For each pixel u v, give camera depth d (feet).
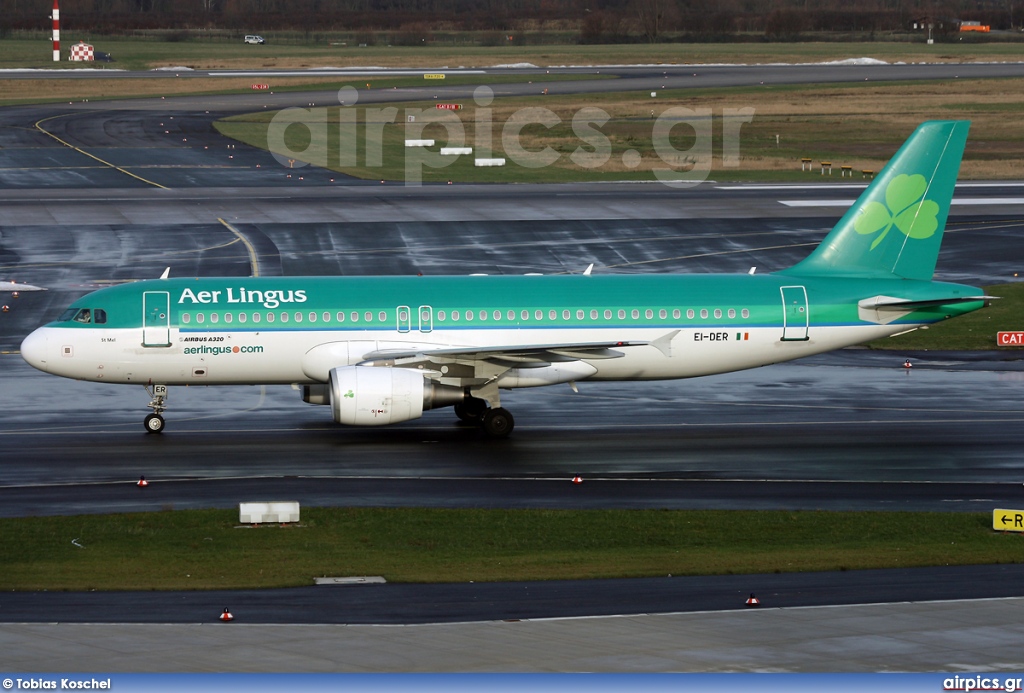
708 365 613.93
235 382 605.31
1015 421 625.82
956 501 488.02
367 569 391.86
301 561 400.47
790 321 611.06
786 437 594.24
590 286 610.24
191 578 379.76
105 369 588.09
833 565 396.37
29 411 639.35
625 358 604.90
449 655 306.14
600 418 633.61
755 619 336.90
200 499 485.15
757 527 447.01
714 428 612.29
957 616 339.77
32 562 397.39
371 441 586.86
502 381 594.24
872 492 501.15
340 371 561.43
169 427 611.06
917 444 581.53
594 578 382.42
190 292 597.93
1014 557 406.62
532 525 447.42
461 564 398.42
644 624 332.39
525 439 591.37
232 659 302.25
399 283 606.96
